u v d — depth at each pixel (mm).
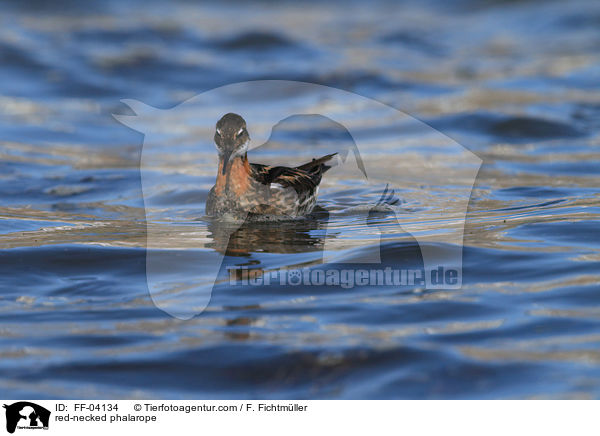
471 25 34250
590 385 6469
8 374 6891
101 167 17141
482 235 10781
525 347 7168
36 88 24203
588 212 12086
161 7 36312
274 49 29094
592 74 25625
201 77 25562
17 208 13531
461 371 6785
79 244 10773
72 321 8047
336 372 6832
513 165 16484
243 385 6711
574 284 8664
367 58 28375
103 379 6789
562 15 34188
